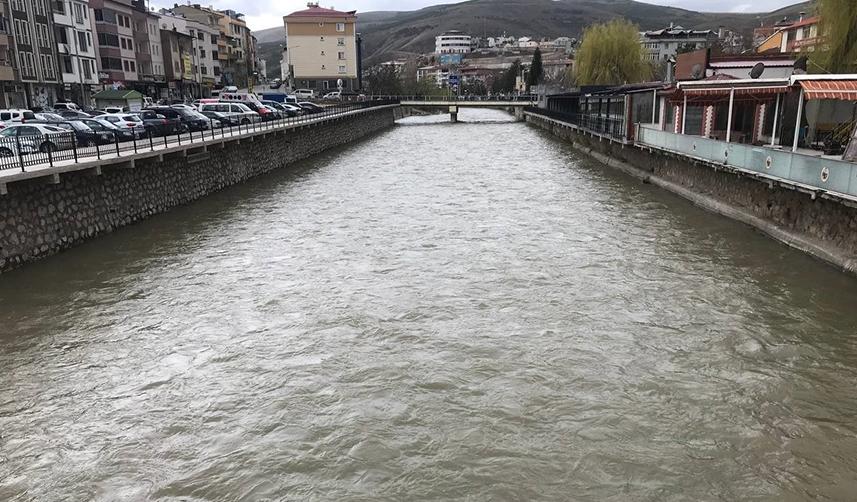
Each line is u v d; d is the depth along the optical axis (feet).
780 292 48.44
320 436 30.40
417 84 467.52
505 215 79.82
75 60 185.68
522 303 47.55
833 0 76.95
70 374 36.40
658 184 100.42
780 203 63.82
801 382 34.81
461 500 25.99
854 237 51.37
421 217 78.95
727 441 29.60
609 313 45.34
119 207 68.95
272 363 37.91
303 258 60.08
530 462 28.27
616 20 236.84
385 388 34.73
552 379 35.58
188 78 279.69
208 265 57.26
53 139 64.03
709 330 41.98
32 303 46.62
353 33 358.43
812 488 26.32
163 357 38.68
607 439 29.86
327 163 139.85
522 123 308.19
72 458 28.81
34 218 55.01
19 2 158.20
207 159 93.40
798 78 66.59
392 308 46.75
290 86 336.08
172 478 27.50
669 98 99.66
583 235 68.49
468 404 33.04
